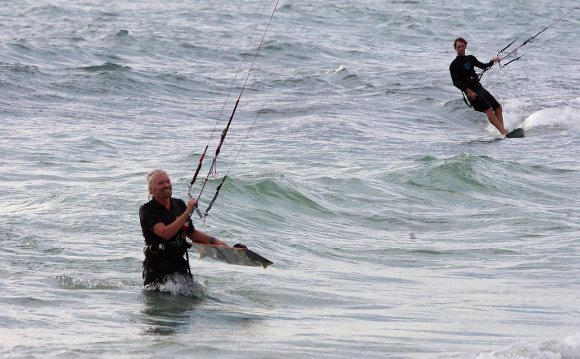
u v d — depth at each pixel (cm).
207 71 11238
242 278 3944
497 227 5303
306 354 2888
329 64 12169
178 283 3681
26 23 14750
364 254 4659
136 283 3778
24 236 4388
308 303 3638
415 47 14312
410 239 5028
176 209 3662
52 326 3148
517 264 4506
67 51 11688
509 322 3412
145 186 5659
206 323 3256
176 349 2898
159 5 18138
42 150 6844
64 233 4503
